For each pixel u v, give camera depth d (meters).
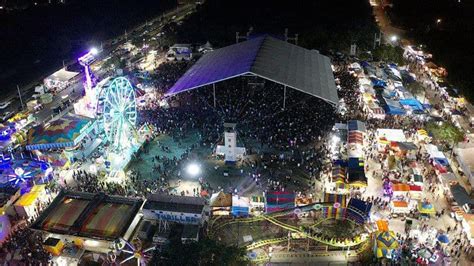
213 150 77.94
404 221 60.34
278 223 58.69
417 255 53.09
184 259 50.56
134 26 170.25
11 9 186.25
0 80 117.19
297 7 179.00
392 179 67.06
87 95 87.44
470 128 84.44
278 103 95.25
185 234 55.25
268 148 78.00
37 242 57.06
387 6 185.12
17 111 96.12
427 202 61.53
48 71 122.56
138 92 98.19
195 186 68.19
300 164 73.00
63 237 56.25
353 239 54.75
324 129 83.69
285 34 134.00
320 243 56.66
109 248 55.88
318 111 91.00
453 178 65.12
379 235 53.59
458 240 55.97
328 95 91.06
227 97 99.31
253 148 78.06
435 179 68.75
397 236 56.59
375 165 73.06
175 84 101.00
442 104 94.38
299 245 56.56
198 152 77.75
